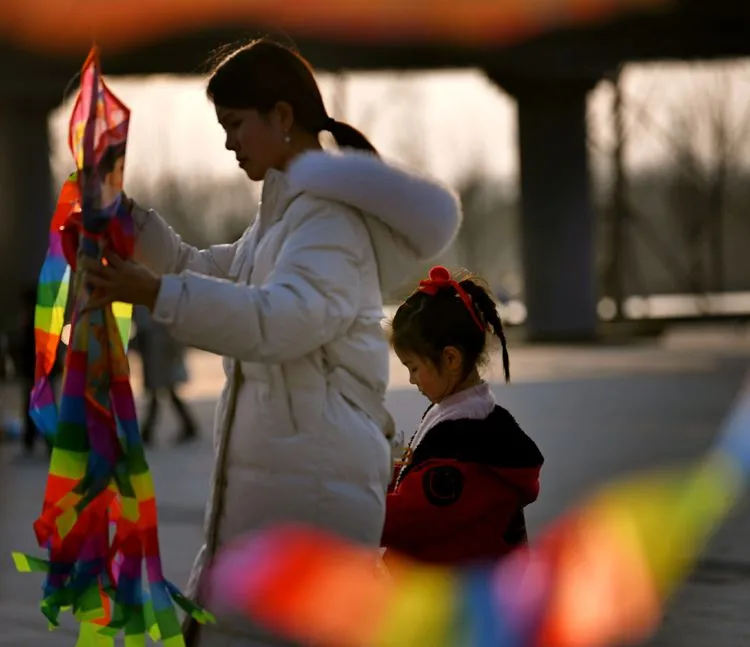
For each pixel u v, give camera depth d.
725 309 94.12
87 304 5.85
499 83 56.12
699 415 28.69
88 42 49.91
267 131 6.41
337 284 6.02
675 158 88.81
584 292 57.22
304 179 6.12
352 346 6.18
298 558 6.14
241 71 6.38
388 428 6.39
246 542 6.20
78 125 6.12
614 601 6.95
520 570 6.87
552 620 6.82
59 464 5.91
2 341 26.08
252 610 6.19
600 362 47.53
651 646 10.01
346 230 6.12
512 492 6.82
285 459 6.13
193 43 49.78
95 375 5.94
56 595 5.96
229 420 6.29
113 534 6.51
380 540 6.52
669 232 149.38
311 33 51.56
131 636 5.96
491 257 172.25
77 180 6.52
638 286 91.88
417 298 7.00
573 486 18.25
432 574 6.74
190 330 5.81
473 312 6.91
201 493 19.14
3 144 52.62
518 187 57.22
